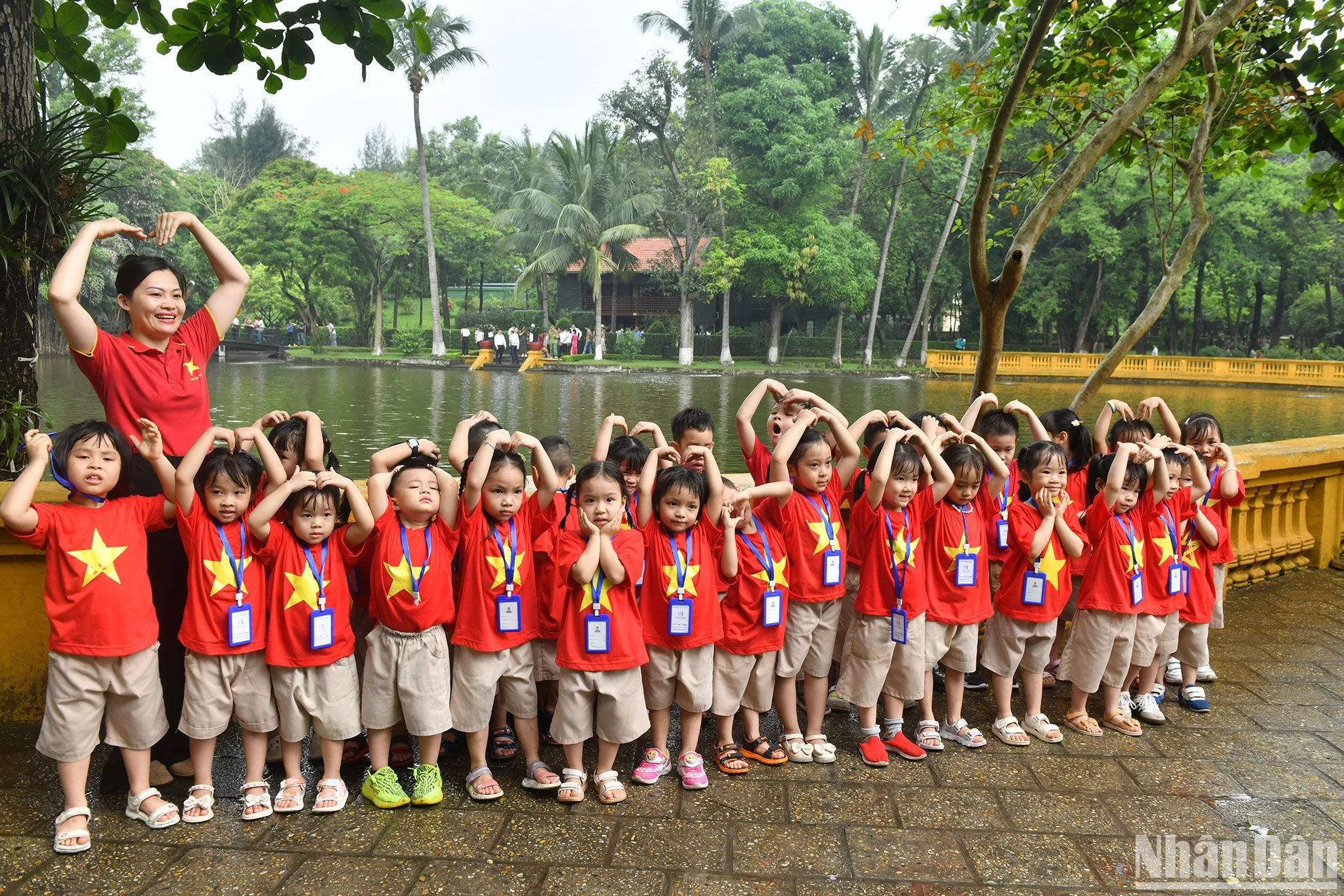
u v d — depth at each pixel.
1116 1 5.89
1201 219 5.50
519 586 3.42
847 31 39.69
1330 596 5.91
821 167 34.81
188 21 4.08
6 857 2.88
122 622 3.03
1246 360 31.67
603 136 38.06
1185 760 3.74
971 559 3.87
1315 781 3.55
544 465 3.56
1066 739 3.96
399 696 3.30
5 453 3.97
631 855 2.97
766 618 3.60
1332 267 38.47
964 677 4.25
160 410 3.41
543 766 3.46
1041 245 39.00
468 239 44.53
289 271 45.34
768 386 4.27
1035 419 4.69
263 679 3.23
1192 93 6.11
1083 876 2.88
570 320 45.47
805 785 3.50
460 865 2.90
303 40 4.20
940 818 3.24
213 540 3.18
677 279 39.53
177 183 44.88
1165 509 4.14
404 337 45.25
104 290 33.38
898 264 41.50
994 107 6.13
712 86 36.56
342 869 2.86
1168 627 4.21
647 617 3.53
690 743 3.58
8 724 3.80
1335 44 5.98
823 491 3.85
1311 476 6.35
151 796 3.12
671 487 3.46
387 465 3.43
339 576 3.31
